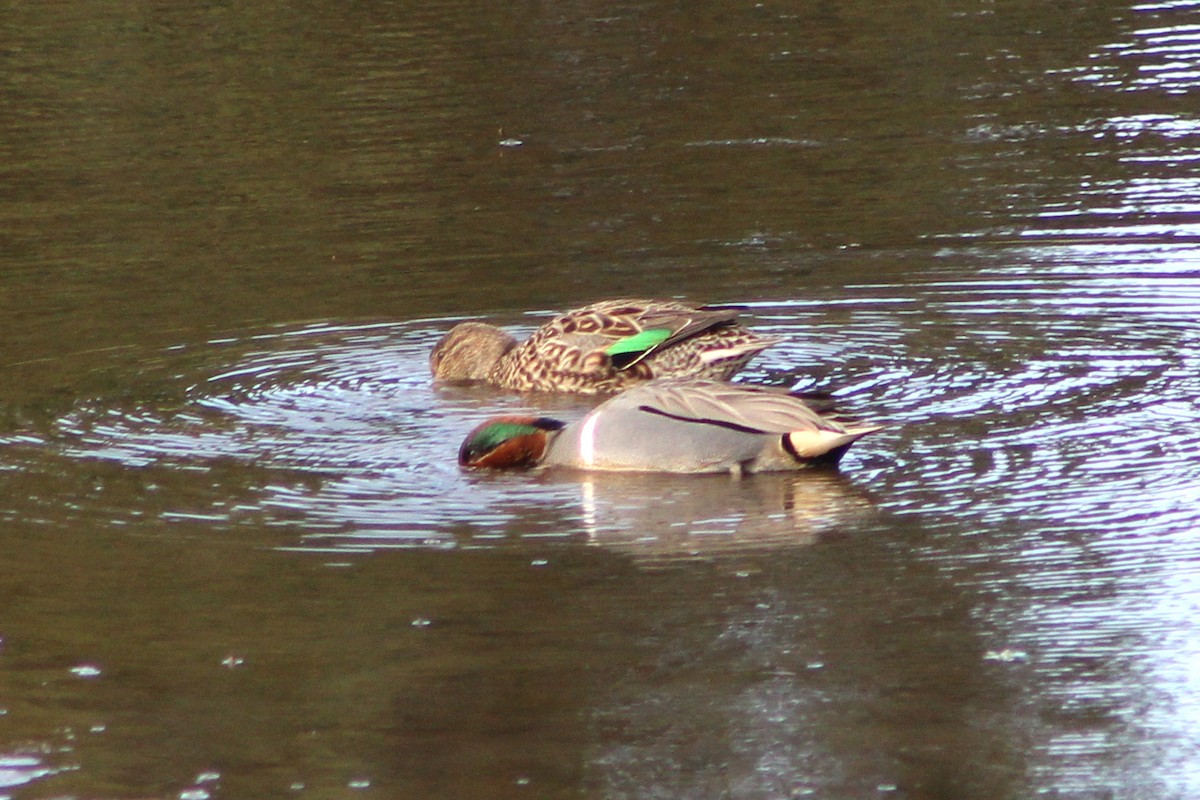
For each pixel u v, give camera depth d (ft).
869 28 92.32
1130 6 94.63
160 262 61.98
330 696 29.50
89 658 31.09
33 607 33.14
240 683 30.14
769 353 50.49
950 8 96.27
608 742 27.86
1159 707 28.50
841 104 79.00
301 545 35.96
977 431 42.27
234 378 49.62
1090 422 42.45
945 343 50.42
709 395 40.68
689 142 74.28
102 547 36.01
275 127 78.13
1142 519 35.88
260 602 33.19
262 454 42.52
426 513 37.83
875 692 29.22
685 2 99.09
